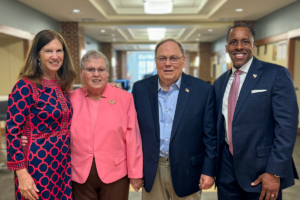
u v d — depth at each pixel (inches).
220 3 241.0
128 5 286.4
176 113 61.9
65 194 58.2
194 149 62.9
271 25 264.8
